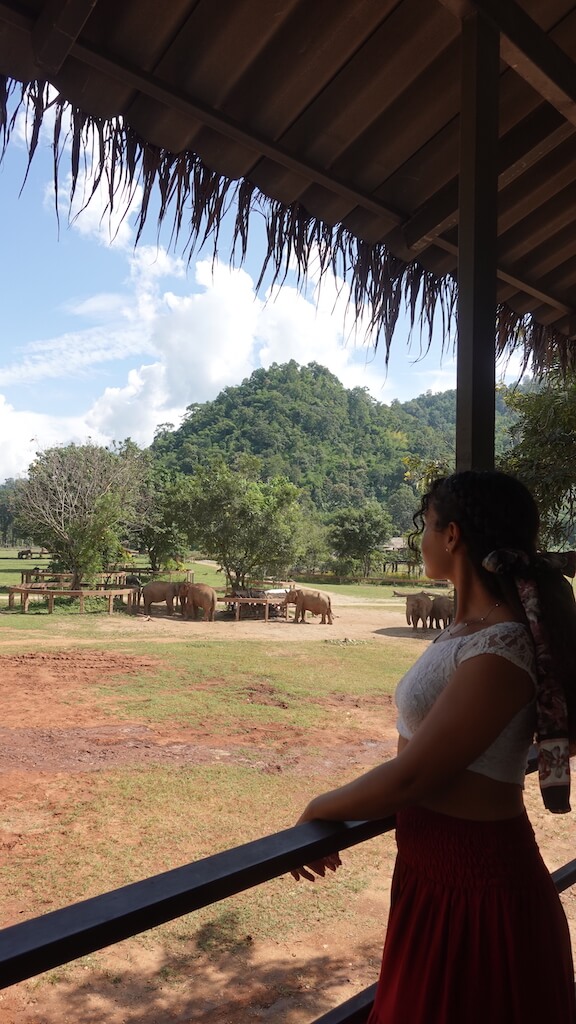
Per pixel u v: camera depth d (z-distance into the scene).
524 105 2.61
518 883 1.07
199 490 24.58
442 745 1.00
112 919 0.83
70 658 13.71
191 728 8.91
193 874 0.95
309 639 18.22
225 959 3.96
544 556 1.15
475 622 1.16
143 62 2.15
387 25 2.22
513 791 1.10
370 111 2.46
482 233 1.95
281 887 4.87
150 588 22.33
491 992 1.04
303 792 6.69
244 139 2.42
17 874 4.87
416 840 1.12
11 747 7.84
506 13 2.00
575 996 1.15
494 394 2.01
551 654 1.06
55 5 1.84
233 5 2.05
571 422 4.89
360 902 4.67
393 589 38.22
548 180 2.90
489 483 1.22
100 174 2.26
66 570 26.34
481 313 1.95
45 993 3.61
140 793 6.52
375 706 10.52
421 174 2.75
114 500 24.33
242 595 23.33
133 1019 3.40
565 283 3.52
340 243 2.94
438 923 1.08
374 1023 1.16
